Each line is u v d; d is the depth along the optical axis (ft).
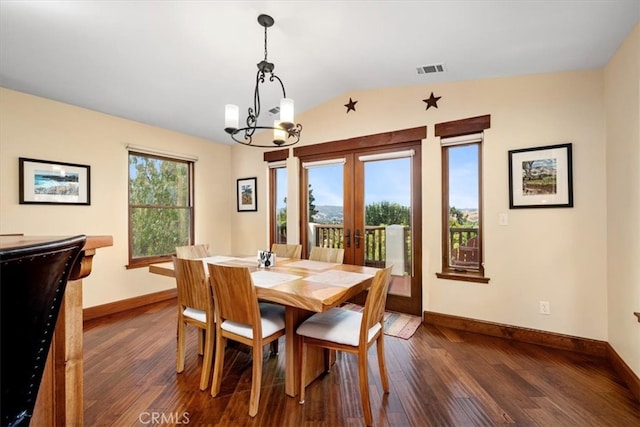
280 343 8.94
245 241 15.85
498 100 9.21
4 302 1.87
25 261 1.88
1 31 6.86
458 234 10.30
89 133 10.86
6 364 1.98
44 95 9.65
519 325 8.90
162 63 8.72
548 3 5.85
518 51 7.68
